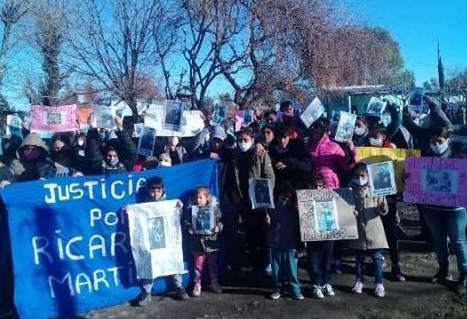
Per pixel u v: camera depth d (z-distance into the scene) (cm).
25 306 559
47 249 575
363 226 612
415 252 764
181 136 956
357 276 625
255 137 761
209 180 669
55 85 1452
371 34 2019
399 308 577
